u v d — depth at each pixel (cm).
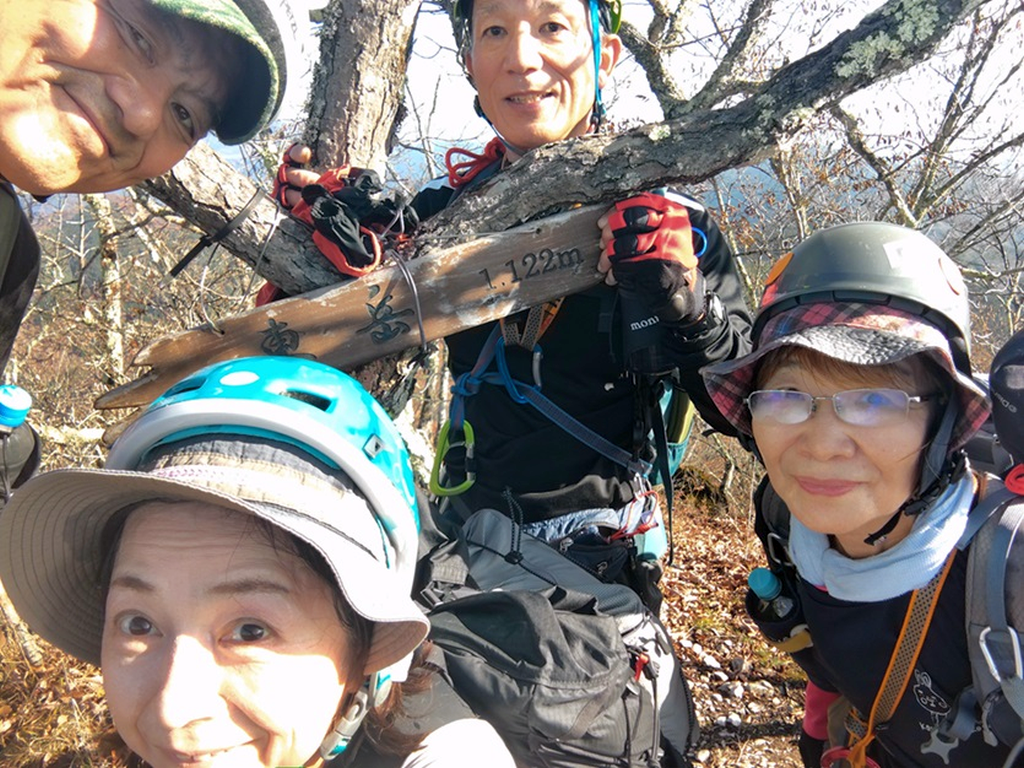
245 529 46
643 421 85
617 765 67
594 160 73
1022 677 59
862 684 72
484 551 84
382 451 56
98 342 320
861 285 61
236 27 54
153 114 57
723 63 216
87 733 172
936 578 64
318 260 78
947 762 69
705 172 72
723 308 77
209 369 57
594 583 81
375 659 52
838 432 60
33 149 54
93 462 266
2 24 52
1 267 62
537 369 85
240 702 45
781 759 175
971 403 61
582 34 83
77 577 54
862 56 68
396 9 84
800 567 72
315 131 85
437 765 53
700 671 212
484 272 77
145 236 304
